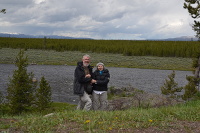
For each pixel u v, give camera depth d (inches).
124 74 1190.9
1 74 1013.2
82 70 296.4
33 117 248.4
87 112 268.4
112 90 645.3
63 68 1387.8
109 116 238.1
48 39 4057.6
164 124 211.3
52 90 715.4
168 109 279.9
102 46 2738.7
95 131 188.4
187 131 197.0
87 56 302.5
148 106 377.7
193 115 250.2
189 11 571.8
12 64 1505.9
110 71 1316.4
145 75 1181.1
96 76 312.7
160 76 1163.3
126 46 2613.2
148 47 2504.9
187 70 1518.2
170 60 1993.1
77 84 298.8
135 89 660.7
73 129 195.3
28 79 442.6
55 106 504.1
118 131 189.9
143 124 211.2
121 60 1909.4
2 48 2787.9
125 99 404.8
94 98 319.0
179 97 583.5
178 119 238.8
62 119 223.5
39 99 451.5
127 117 237.9
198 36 568.4
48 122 215.3
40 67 1386.6
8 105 429.1
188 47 2357.3
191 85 545.3
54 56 2043.6
